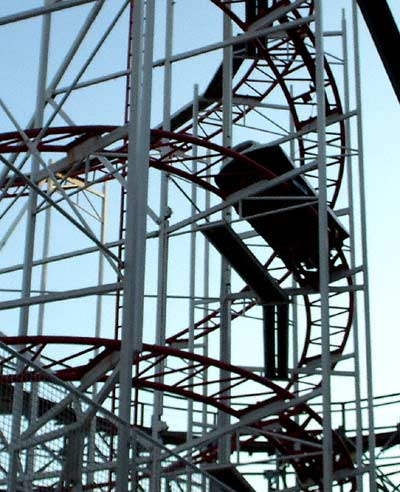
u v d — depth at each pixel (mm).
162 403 29391
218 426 30688
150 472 17547
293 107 36781
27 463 13789
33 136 24688
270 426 31828
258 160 29484
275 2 30844
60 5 20391
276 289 31172
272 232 31328
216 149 27750
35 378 13898
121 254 30594
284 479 35344
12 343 22359
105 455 15711
